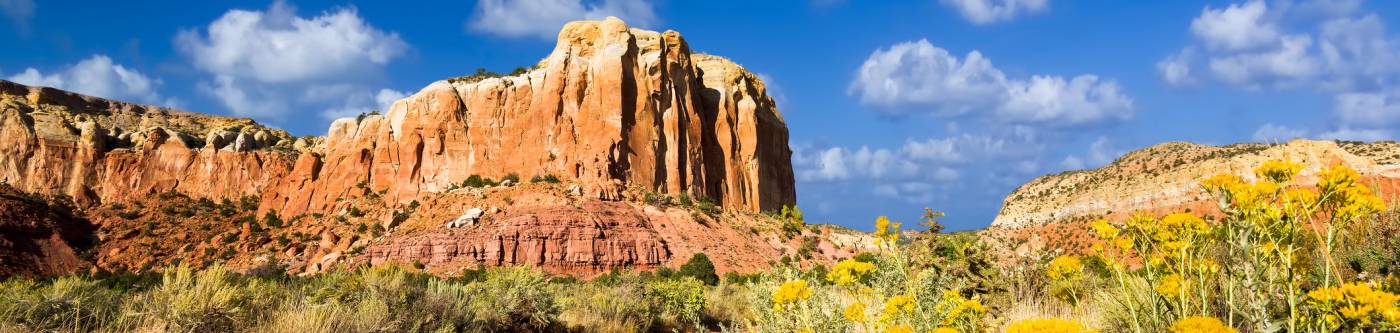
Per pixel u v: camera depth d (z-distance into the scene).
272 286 9.78
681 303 17.28
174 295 7.90
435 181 92.50
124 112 127.31
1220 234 3.56
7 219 79.56
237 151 112.25
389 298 9.74
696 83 110.44
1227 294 3.73
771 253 76.25
